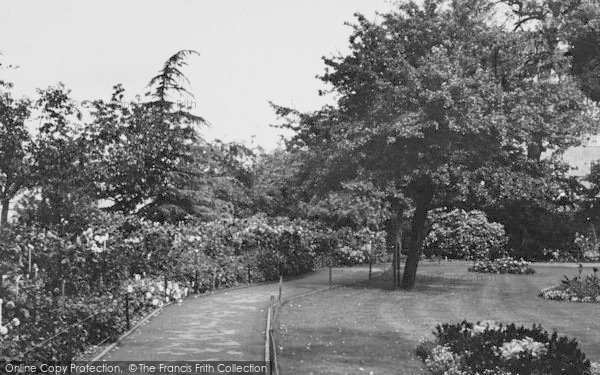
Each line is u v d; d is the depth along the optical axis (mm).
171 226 22656
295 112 25375
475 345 11352
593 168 41906
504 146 24250
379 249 41750
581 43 45312
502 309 19891
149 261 17797
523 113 22734
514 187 25203
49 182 17656
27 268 11680
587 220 42188
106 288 14117
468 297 23000
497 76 24656
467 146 23516
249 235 27984
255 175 44375
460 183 25219
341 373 11062
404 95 22594
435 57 22297
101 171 24781
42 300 10680
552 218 42719
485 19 24969
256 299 20922
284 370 11141
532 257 43000
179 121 31953
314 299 21703
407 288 25547
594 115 34500
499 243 42969
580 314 18891
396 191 26328
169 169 30719
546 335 11703
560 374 9695
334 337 14555
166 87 32906
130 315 15711
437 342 12633
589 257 42781
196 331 14617
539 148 28219
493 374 10055
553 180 26672
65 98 23250
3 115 21688
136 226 20391
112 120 26531
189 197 32219
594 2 43938
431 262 41562
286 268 29844
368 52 24266
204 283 22859
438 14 23922
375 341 14156
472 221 43375
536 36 35312
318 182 26328
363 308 19688
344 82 24922
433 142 22625
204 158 35719
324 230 38219
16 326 9422
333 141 24203
